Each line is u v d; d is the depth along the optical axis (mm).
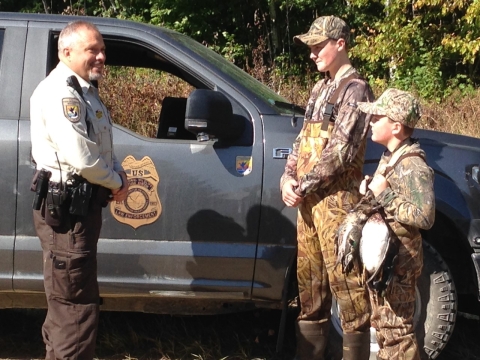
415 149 3123
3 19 3977
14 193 3812
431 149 4016
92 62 3375
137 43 4023
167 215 3840
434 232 4117
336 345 3963
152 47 4016
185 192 3838
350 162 3375
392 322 3203
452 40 12180
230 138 3836
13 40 3928
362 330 3533
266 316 4914
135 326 4672
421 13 13188
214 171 3840
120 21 4090
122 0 15039
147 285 3869
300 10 14531
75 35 3344
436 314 3887
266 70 10641
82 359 3414
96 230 3434
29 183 3803
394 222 3133
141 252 3844
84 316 3418
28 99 3865
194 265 3855
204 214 3836
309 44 3506
